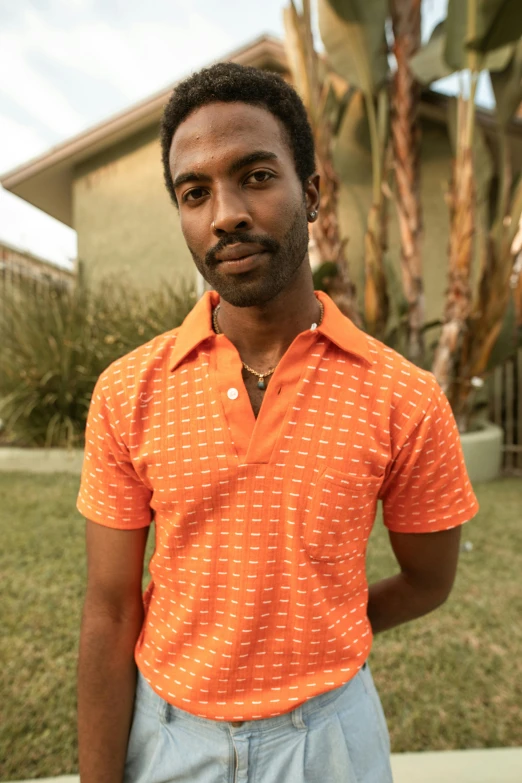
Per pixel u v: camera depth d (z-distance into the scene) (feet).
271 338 2.75
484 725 6.47
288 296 2.68
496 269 15.90
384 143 17.02
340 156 20.81
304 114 2.84
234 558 2.63
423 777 5.56
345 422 2.60
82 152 23.30
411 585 3.44
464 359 16.67
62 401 17.65
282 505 2.57
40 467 17.02
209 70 2.54
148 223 23.17
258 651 2.75
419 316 16.93
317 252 15.60
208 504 2.62
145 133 23.07
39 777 5.73
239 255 2.41
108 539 2.98
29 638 7.97
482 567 10.52
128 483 2.89
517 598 9.33
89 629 3.06
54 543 11.21
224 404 2.62
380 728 3.22
